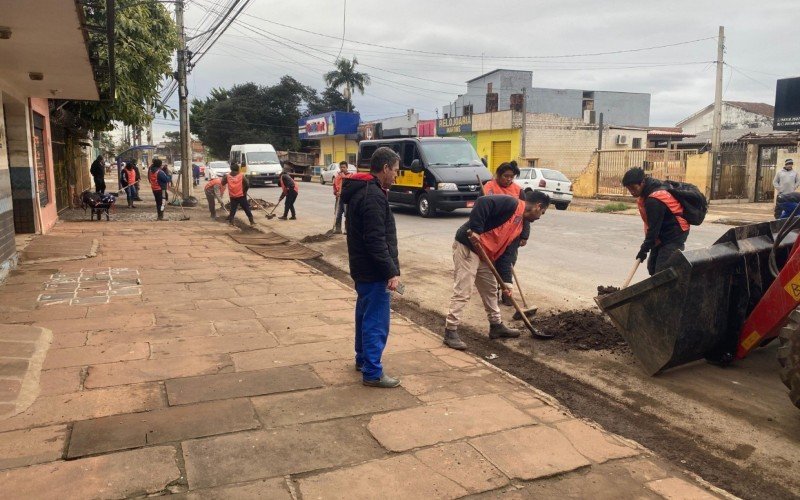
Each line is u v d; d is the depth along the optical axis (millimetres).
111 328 5594
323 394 4117
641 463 3348
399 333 5703
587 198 26797
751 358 5176
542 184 20938
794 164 20328
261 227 15219
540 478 3143
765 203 23750
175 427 3559
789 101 22312
